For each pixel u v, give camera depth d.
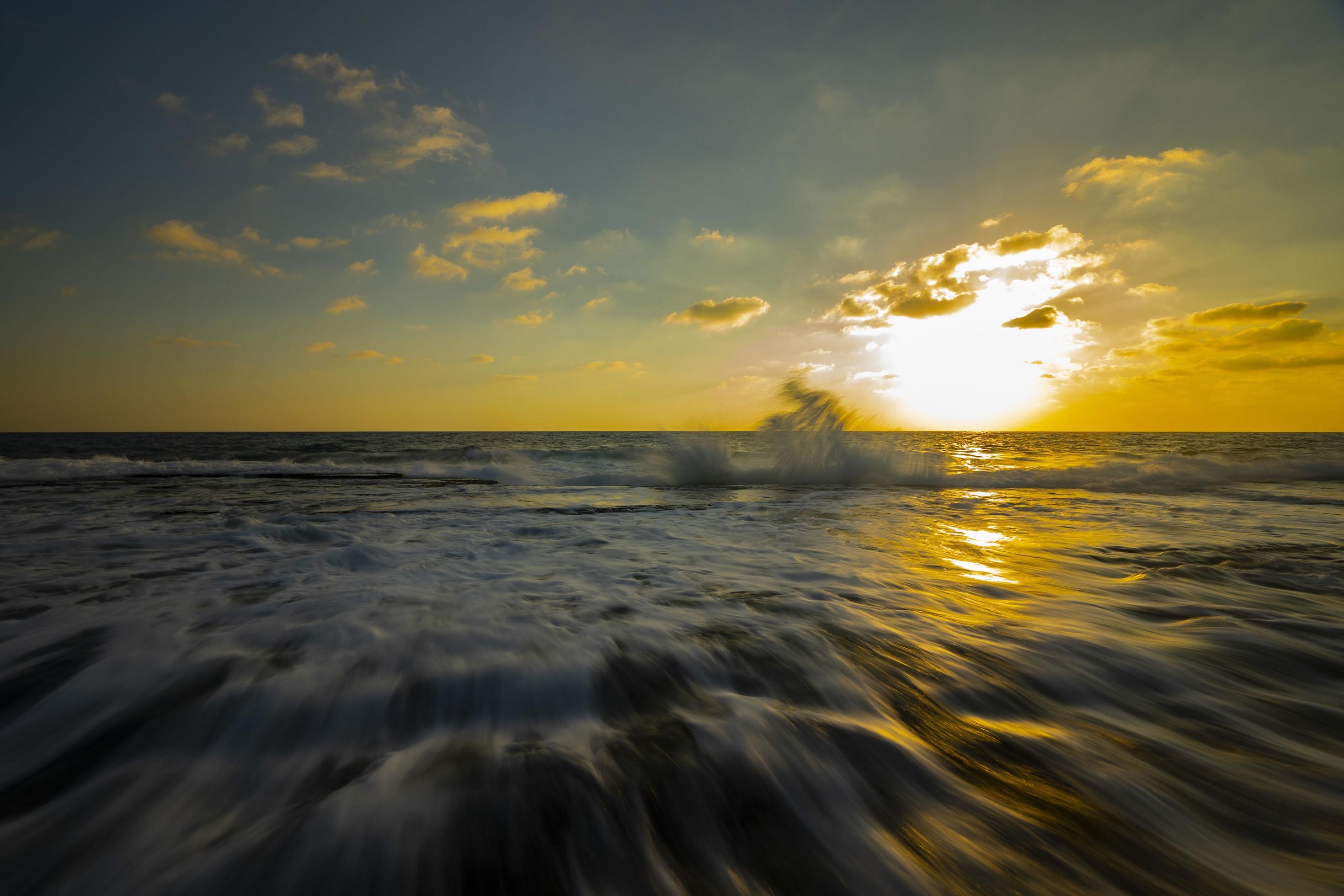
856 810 1.54
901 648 2.54
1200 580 3.77
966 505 7.64
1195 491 9.52
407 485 10.63
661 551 4.49
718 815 1.49
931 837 1.47
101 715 1.85
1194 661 2.50
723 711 1.95
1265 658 2.54
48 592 3.12
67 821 1.41
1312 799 1.66
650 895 1.27
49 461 13.87
